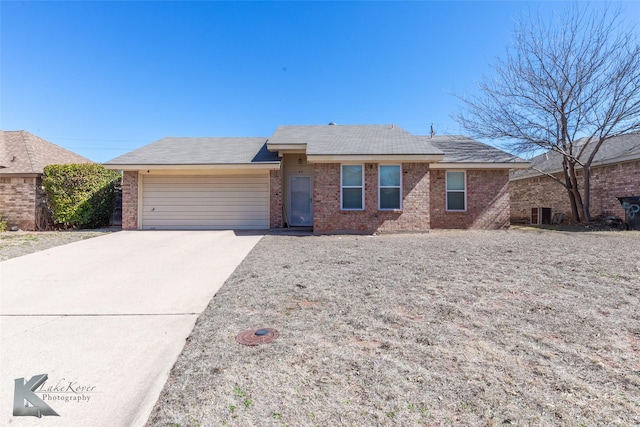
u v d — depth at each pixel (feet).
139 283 17.80
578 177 50.31
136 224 41.29
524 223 57.11
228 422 6.71
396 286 15.66
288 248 26.99
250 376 8.40
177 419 6.91
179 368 9.02
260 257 23.35
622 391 7.45
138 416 7.17
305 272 18.62
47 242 30.76
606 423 6.42
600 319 11.44
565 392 7.45
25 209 42.22
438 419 6.64
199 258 23.84
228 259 23.36
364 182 37.86
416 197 37.99
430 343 9.96
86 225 43.14
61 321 12.76
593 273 17.04
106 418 7.18
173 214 41.91
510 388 7.61
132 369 9.21
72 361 9.71
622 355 9.06
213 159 41.24
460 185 45.52
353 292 14.93
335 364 8.87
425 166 38.04
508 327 10.96
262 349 9.80
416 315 12.18
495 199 45.11
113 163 39.50
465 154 46.93
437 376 8.18
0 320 12.87
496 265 19.29
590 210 47.98
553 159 57.11
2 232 39.37
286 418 6.77
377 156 36.63
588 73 41.63
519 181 63.31
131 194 41.32
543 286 15.12
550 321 11.37
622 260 19.85
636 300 13.15
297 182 44.78
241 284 16.71
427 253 23.53
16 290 16.65
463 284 15.71
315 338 10.46
